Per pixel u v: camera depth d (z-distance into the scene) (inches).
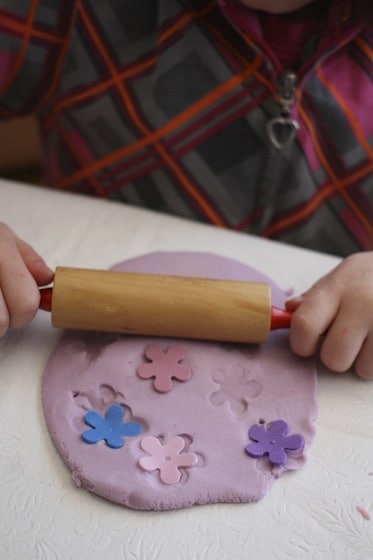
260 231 36.3
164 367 22.2
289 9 30.1
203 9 31.8
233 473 19.7
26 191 29.7
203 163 34.2
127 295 22.2
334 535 18.8
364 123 33.7
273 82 31.6
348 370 23.5
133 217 29.2
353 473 20.4
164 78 32.3
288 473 20.2
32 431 20.6
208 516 19.0
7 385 21.9
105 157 35.7
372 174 35.0
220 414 21.2
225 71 31.9
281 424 21.0
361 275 23.9
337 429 21.6
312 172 34.5
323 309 22.7
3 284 21.8
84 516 18.7
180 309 22.2
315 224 36.4
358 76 33.0
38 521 18.5
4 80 33.9
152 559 17.9
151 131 33.9
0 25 31.8
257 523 18.9
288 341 23.8
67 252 27.0
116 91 33.3
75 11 32.3
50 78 34.7
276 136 32.9
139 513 18.9
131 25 32.2
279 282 26.8
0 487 19.2
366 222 36.6
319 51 30.6
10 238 23.4
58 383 21.7
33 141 53.7
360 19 29.7
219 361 22.7
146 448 20.0
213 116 32.9
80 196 30.1
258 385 22.2
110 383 21.7
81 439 20.2
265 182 34.4
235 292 22.5
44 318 24.2
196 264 26.3
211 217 35.6
